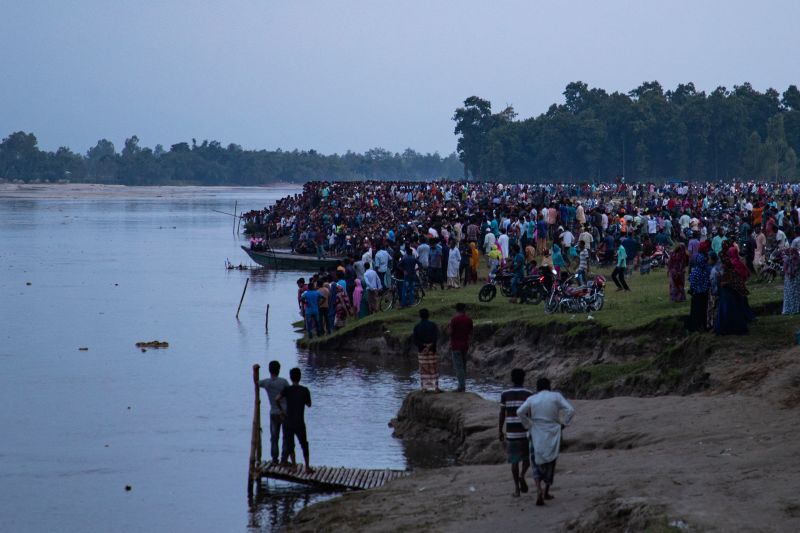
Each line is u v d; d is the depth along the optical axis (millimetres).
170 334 60750
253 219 164625
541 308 51250
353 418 38062
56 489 29906
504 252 63188
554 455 20906
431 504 23250
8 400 42406
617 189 154000
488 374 46312
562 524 19406
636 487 20141
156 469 31938
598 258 65375
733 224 73125
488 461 29594
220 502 28391
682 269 45438
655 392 35125
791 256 37281
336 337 54062
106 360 51844
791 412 25969
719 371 32781
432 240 61938
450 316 53188
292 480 29062
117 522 26766
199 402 42000
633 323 42000
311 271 102875
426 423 34875
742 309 35094
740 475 20266
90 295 81750
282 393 29812
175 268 106188
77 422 38469
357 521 22984
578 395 38969
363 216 113312
